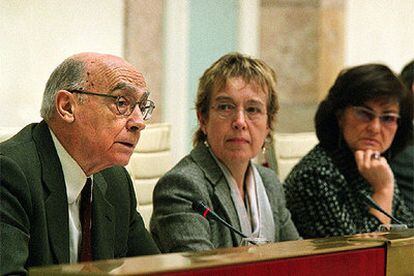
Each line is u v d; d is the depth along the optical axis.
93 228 5.07
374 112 7.31
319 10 11.54
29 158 4.76
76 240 4.99
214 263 3.59
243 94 6.16
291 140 8.52
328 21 11.59
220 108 6.20
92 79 4.85
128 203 5.43
